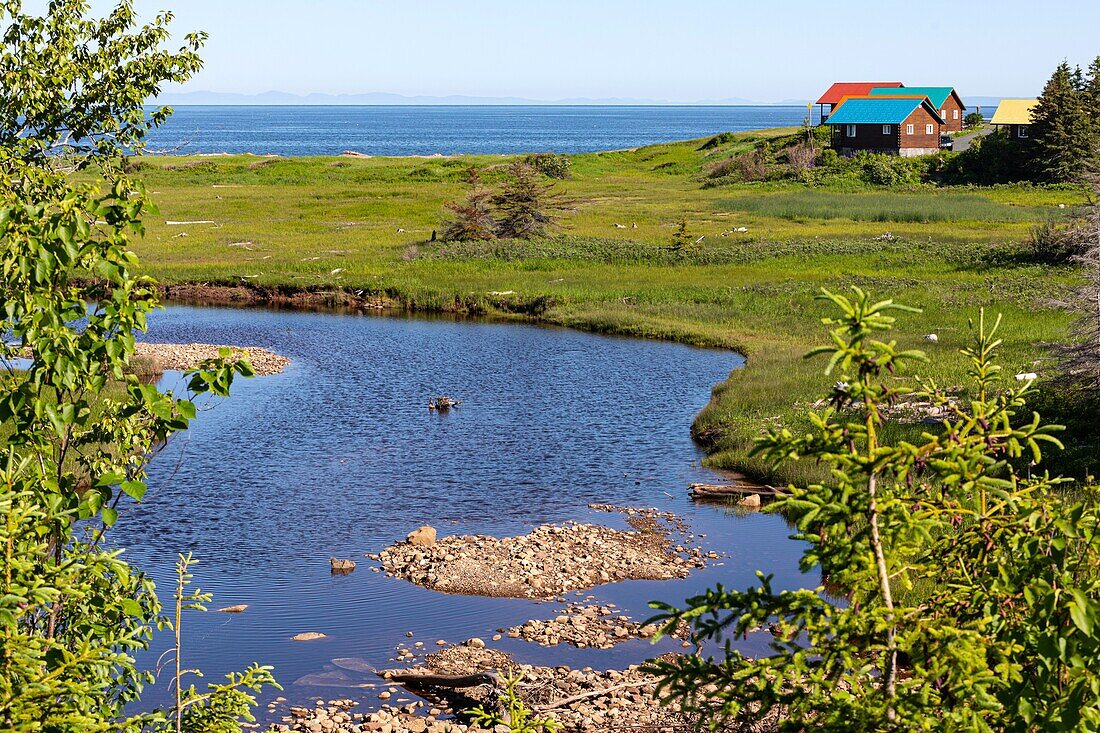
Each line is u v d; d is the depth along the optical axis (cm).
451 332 4906
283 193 10788
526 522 2352
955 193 10050
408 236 7700
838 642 564
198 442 3005
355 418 3306
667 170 13738
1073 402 2662
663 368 4044
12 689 575
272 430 3148
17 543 634
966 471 557
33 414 743
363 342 4650
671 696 600
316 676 1567
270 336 4778
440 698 1505
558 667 1587
